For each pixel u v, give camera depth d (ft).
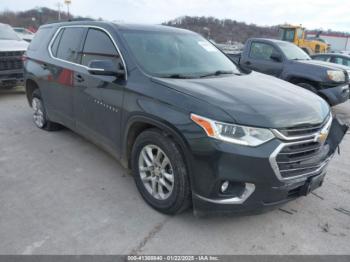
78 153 14.25
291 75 23.95
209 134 7.94
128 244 8.46
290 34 70.03
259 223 9.61
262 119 8.02
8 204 10.08
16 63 24.52
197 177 8.34
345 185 12.32
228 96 8.89
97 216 9.61
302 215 10.12
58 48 14.79
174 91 9.05
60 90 14.24
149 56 11.02
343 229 9.50
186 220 9.56
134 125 10.12
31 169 12.58
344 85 22.99
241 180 7.92
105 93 11.20
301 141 8.40
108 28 12.08
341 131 10.52
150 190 10.11
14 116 19.90
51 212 9.73
